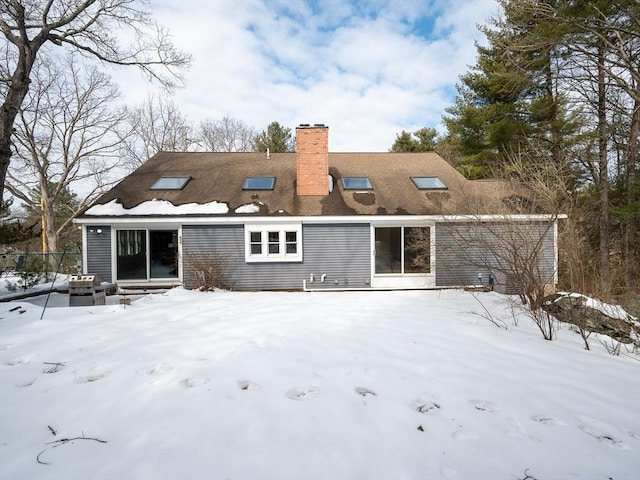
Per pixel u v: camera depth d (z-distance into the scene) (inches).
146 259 441.1
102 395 121.4
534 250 257.0
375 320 234.5
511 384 137.5
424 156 608.4
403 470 86.4
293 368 147.0
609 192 575.5
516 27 471.5
